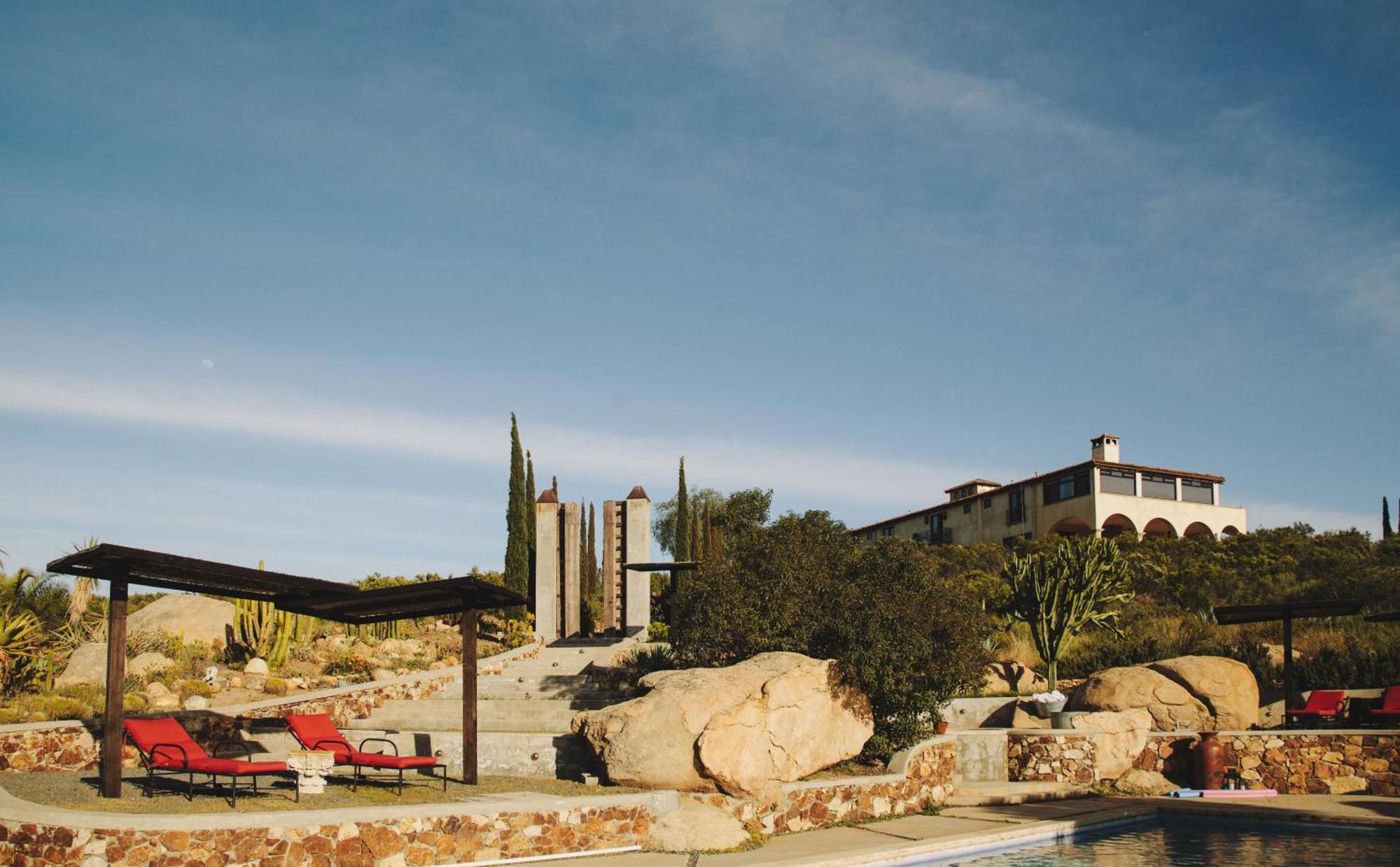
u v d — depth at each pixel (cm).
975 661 2006
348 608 1897
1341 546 4378
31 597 2961
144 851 1180
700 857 1438
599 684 2402
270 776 1702
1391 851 1594
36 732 1706
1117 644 2902
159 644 2639
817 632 1959
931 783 1964
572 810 1459
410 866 1313
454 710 2233
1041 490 5538
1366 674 2489
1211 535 5350
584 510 4531
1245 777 2142
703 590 2102
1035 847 1656
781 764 1703
